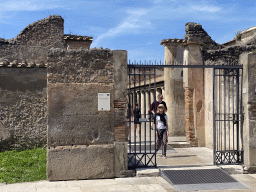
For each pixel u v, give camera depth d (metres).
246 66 7.61
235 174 7.39
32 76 10.28
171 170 7.20
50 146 6.74
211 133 10.45
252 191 6.00
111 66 7.03
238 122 7.89
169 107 12.91
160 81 15.52
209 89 10.51
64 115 6.81
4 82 10.07
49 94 6.77
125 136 7.01
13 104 10.10
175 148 10.63
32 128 10.16
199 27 11.32
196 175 6.90
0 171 7.21
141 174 7.02
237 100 7.87
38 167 7.62
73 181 6.65
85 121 6.88
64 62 6.87
